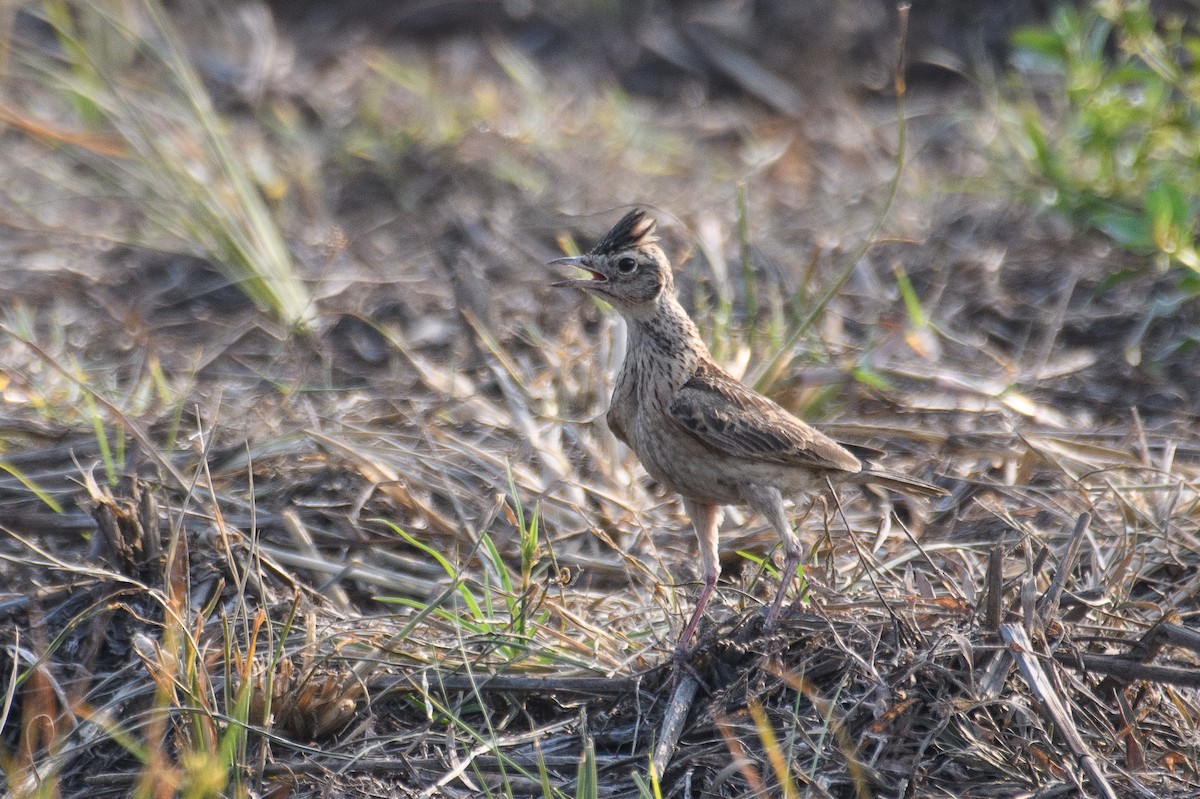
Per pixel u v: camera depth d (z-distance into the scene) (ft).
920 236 55.36
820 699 26.81
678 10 84.79
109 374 44.27
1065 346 47.26
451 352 46.01
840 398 43.45
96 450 38.32
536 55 82.84
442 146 63.52
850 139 69.62
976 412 42.32
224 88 70.85
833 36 79.66
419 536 36.04
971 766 26.20
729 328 45.24
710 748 27.12
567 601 33.71
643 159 66.18
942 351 46.83
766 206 60.64
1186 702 27.91
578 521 37.14
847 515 37.52
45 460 37.81
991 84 68.69
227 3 84.28
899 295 50.39
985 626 27.40
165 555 31.99
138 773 27.50
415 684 29.09
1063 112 61.57
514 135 65.62
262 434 39.68
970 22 79.00
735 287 50.60
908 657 27.12
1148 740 27.02
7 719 29.22
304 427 40.14
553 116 70.33
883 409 42.88
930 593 30.19
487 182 61.26
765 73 79.00
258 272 49.08
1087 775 24.59
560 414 41.37
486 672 30.14
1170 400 43.52
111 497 32.60
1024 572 29.86
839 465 32.30
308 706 28.45
